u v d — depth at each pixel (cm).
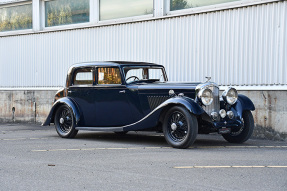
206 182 438
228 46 936
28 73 1390
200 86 712
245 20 906
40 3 1365
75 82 862
